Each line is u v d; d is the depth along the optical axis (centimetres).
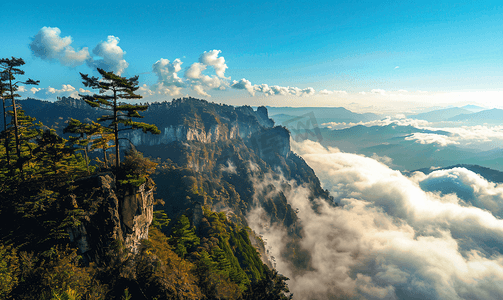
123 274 2086
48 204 2242
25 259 1648
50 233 2091
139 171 3059
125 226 2819
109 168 2994
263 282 3247
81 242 2220
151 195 3672
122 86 2705
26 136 3691
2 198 2208
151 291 2122
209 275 3872
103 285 1802
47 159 3447
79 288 1563
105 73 2477
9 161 3406
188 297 2427
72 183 2512
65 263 1752
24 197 2280
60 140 3425
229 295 3731
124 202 2848
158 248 3469
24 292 1407
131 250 2859
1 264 1473
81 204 2375
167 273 2603
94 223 2358
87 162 4231
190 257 5669
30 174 3462
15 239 2005
